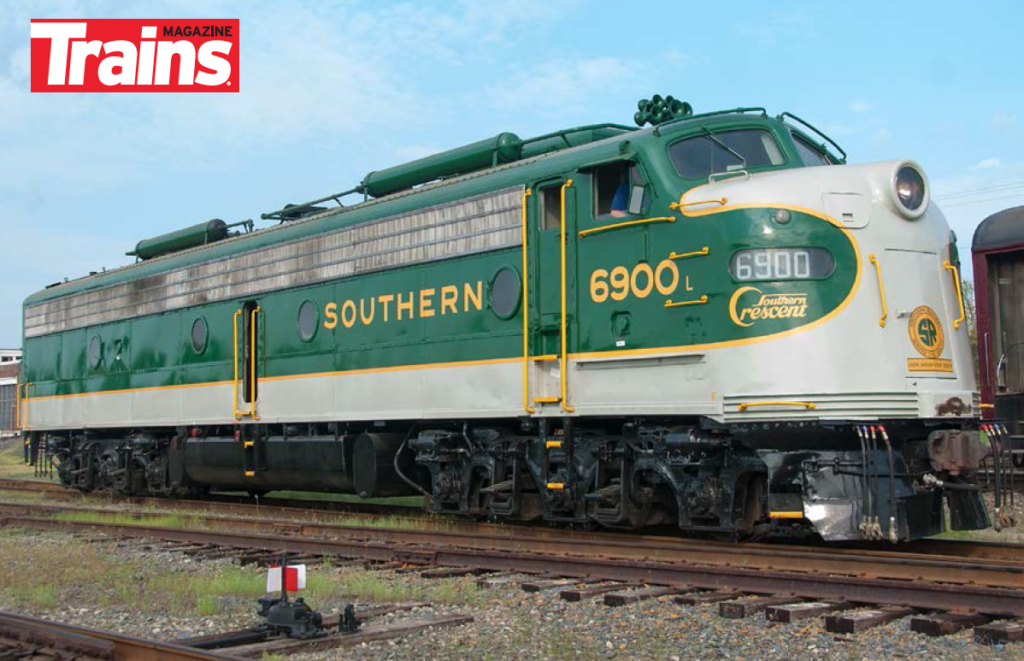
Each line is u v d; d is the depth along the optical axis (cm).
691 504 987
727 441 965
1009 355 1440
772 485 922
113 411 1858
